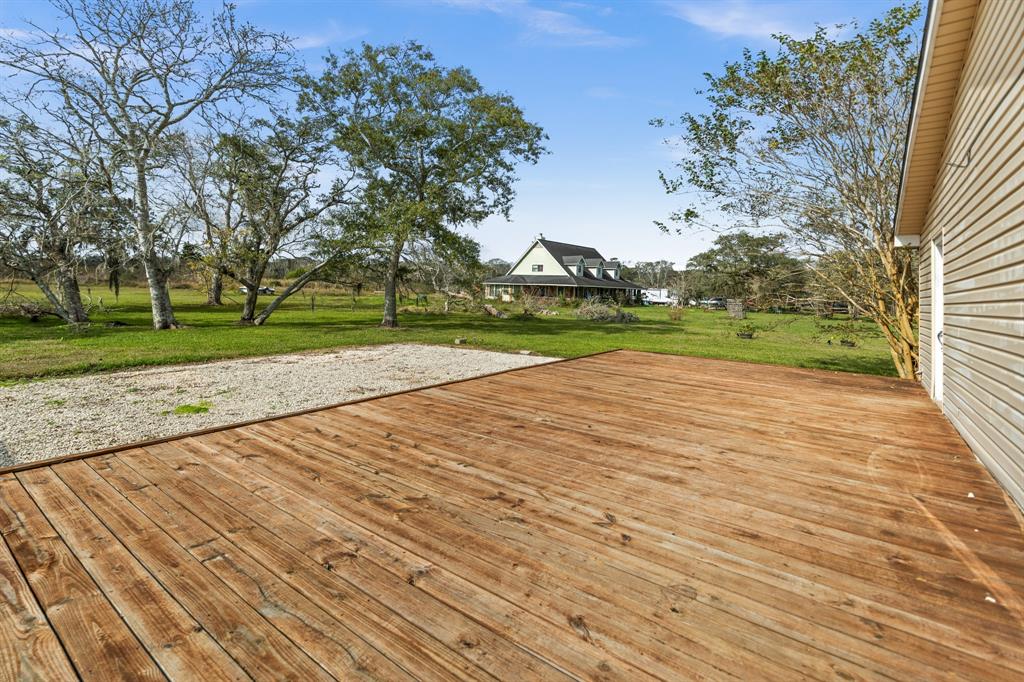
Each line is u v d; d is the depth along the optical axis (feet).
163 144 42.80
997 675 4.37
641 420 12.79
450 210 52.29
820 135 23.97
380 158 50.16
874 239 23.48
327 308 81.51
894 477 9.02
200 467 9.41
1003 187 8.87
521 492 8.34
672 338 50.08
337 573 5.95
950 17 10.92
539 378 18.26
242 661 4.55
